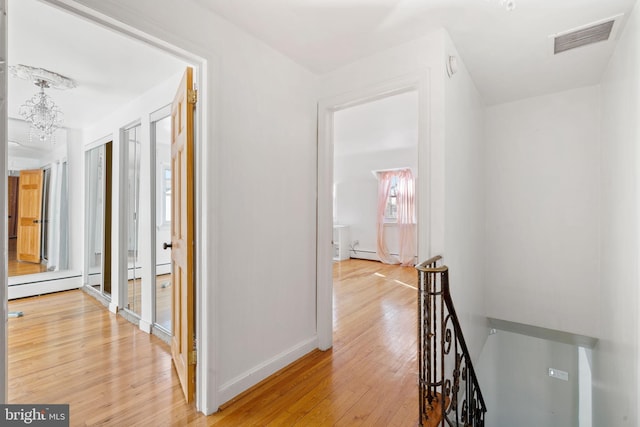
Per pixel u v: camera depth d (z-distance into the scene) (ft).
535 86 9.78
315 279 8.48
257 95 6.67
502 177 11.34
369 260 24.20
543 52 7.57
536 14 6.03
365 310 11.88
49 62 7.86
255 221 6.66
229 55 6.03
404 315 11.29
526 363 13.28
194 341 6.01
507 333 13.66
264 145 6.86
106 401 6.02
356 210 25.08
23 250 15.05
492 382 13.65
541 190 10.64
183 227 6.21
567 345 12.54
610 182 8.09
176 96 7.07
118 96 10.12
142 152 9.86
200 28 5.49
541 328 10.78
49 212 14.74
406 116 12.78
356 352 8.25
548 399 12.73
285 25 6.21
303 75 7.98
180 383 6.64
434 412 5.72
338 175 25.17
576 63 8.18
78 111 11.67
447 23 6.23
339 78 8.05
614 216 7.65
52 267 14.56
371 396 6.24
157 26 4.84
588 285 9.84
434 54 6.48
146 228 9.57
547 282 10.53
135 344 8.61
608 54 7.68
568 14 6.02
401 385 6.64
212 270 5.69
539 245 10.68
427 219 6.48
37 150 15.01
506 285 11.27
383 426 5.38
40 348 8.34
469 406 6.86
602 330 9.09
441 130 6.36
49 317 10.77
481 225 10.76
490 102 11.25
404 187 22.09
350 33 6.52
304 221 8.08
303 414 5.67
